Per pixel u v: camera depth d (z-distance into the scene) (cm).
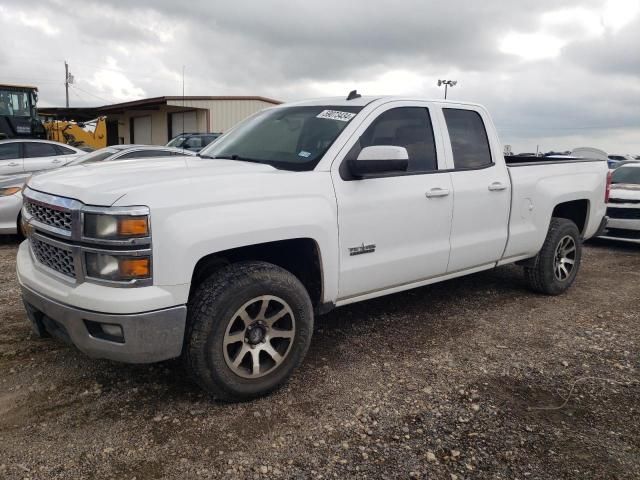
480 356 400
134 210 269
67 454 269
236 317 305
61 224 294
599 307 528
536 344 426
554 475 262
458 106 460
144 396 327
